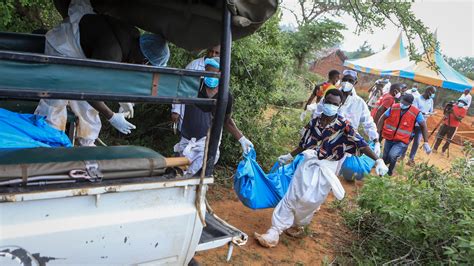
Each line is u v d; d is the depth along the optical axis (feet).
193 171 13.70
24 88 5.98
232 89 20.71
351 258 14.96
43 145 9.27
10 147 8.44
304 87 57.41
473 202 14.60
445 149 43.14
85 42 9.79
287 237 15.93
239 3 7.54
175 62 19.40
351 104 20.01
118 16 10.96
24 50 11.76
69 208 6.53
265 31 23.75
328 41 71.41
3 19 14.83
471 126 65.67
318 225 17.52
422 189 16.03
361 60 79.05
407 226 13.67
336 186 14.17
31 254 6.20
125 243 7.04
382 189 15.39
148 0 9.87
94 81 6.45
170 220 7.44
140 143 20.85
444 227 13.89
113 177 7.12
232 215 16.92
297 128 29.76
